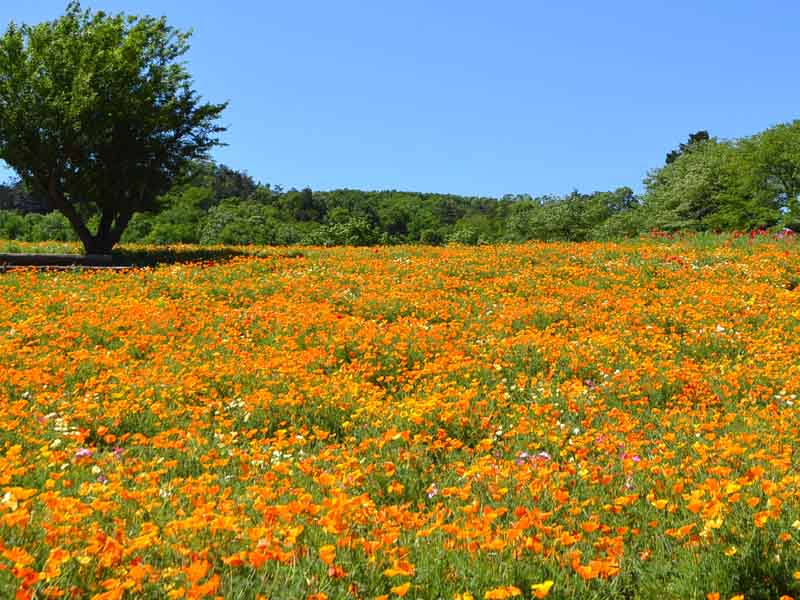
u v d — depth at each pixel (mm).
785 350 9953
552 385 8172
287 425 6879
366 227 65125
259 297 14633
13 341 9734
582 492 4805
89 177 23766
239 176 138750
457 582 3355
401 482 5145
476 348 9781
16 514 3369
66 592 2895
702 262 18797
